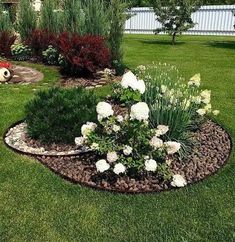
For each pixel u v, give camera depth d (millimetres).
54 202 3617
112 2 9867
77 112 4895
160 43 18016
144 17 26359
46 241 3080
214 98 7273
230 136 5238
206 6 23500
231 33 23156
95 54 8641
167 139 4539
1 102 6727
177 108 4543
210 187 3930
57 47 10117
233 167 4387
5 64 8680
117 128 3898
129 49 15219
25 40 12531
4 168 4281
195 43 17984
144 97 4930
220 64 11359
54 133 4816
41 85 8242
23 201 3629
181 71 10062
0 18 13414
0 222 3303
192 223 3326
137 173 4016
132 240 3100
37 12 13438
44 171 4219
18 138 5109
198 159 4531
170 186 3906
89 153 4594
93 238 3121
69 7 10930
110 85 8141
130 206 3559
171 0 17438
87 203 3604
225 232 3213
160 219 3377
